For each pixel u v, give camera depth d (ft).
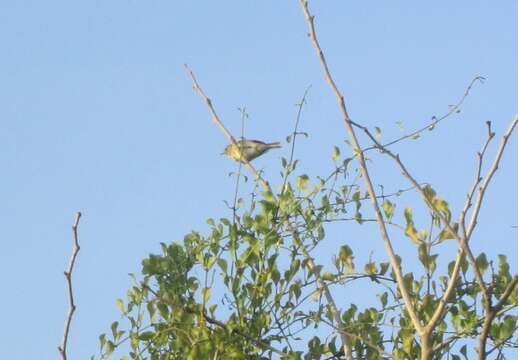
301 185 42.11
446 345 39.55
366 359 41.04
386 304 41.22
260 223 42.01
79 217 33.14
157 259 42.73
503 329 39.24
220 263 41.91
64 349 32.53
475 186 33.94
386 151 36.04
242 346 41.32
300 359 40.50
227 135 42.50
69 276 32.94
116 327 41.68
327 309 41.22
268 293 41.63
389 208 41.22
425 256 39.58
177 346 41.37
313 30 37.88
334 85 37.29
